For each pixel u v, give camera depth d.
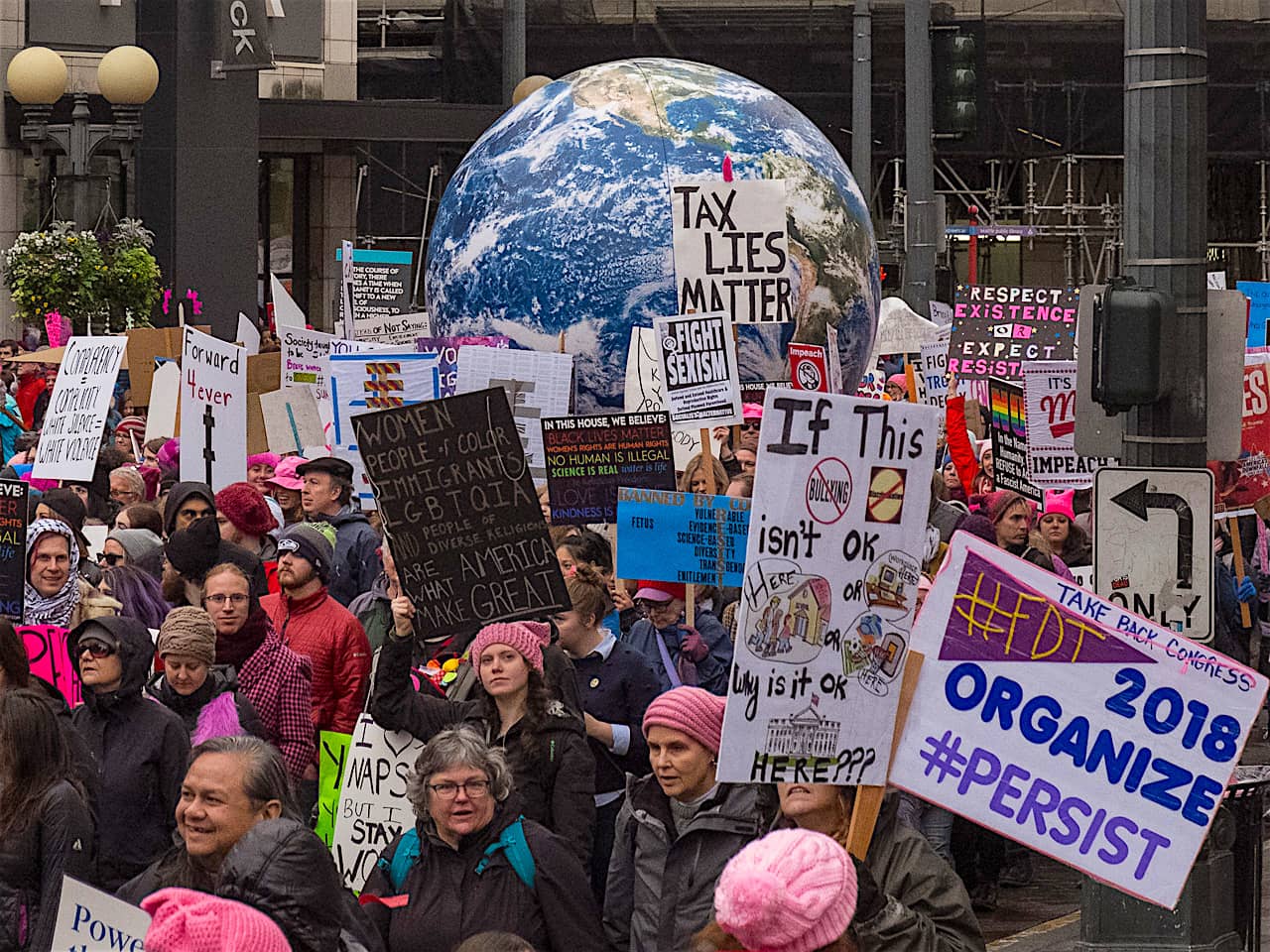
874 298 30.89
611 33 77.38
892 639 8.60
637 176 29.05
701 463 18.41
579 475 17.55
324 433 25.25
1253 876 12.88
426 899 9.66
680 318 19.45
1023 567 8.79
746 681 8.39
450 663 14.49
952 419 23.39
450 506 11.91
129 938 7.77
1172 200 13.77
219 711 11.95
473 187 30.22
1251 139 79.81
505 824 9.71
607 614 13.89
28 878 9.74
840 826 8.69
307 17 61.69
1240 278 82.31
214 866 8.58
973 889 16.58
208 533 15.41
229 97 51.59
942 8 41.22
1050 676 8.78
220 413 21.39
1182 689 8.77
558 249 28.91
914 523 8.61
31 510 17.27
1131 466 13.70
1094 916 12.95
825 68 78.31
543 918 9.70
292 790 8.83
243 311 52.06
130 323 45.25
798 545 8.45
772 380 29.30
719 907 6.11
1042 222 80.94
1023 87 78.69
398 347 23.38
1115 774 8.78
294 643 14.17
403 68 77.25
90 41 59.38
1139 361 13.45
